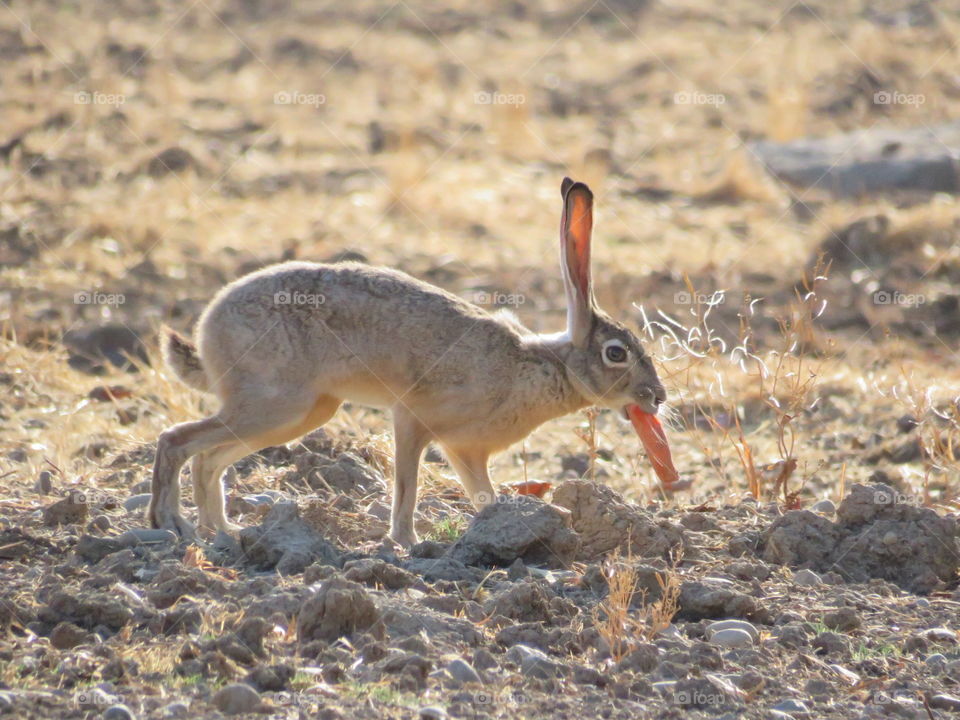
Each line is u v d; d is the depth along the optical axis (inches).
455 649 287.3
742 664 293.1
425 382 376.8
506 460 528.1
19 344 625.9
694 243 855.7
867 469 518.9
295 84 1165.7
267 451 460.1
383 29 1392.7
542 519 353.7
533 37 1416.1
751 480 460.4
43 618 292.5
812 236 858.8
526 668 279.4
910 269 792.3
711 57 1342.3
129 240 788.6
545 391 394.3
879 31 1412.4
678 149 1074.1
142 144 959.0
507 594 311.0
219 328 360.8
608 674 279.9
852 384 610.2
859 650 308.5
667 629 311.0
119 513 386.6
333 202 892.0
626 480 498.3
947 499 453.1
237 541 350.3
